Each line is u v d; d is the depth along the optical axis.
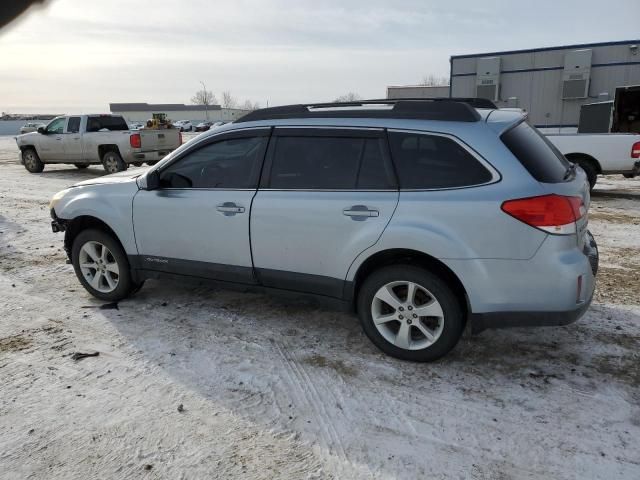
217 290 5.05
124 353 3.76
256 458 2.62
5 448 2.71
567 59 19.19
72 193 4.80
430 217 3.24
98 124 15.07
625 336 3.89
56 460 2.62
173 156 4.27
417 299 3.48
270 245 3.80
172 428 2.87
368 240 3.41
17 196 11.20
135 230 4.40
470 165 3.21
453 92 21.84
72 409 3.06
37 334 4.10
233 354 3.73
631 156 9.73
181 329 4.16
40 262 6.13
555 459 2.58
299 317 4.37
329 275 3.65
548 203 3.00
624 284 5.04
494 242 3.09
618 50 18.50
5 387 3.31
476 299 3.20
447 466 2.55
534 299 3.10
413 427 2.86
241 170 3.96
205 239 4.08
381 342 3.61
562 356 3.61
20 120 62.09
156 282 5.31
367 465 2.57
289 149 3.79
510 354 3.65
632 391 3.16
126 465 2.58
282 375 3.43
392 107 3.56
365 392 3.21
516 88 20.58
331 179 3.61
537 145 3.49
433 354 3.45
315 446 2.72
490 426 2.85
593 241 3.71
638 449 2.64
